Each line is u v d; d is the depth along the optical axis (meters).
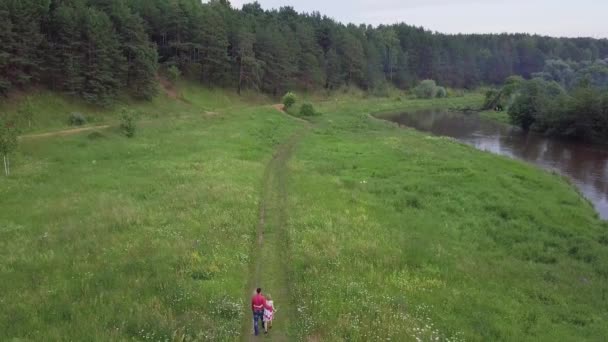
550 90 101.50
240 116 77.31
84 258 23.08
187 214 29.72
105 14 71.12
